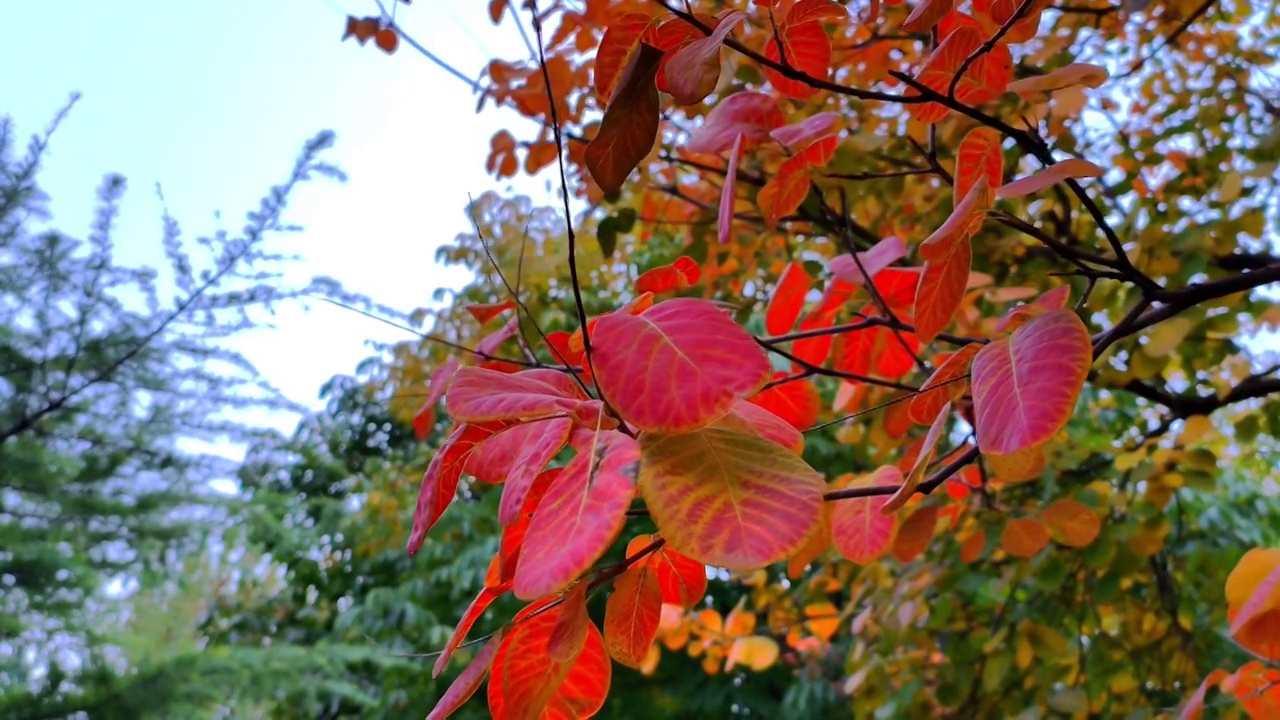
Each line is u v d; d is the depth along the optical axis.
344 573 3.54
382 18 0.95
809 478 0.36
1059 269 1.02
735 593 2.78
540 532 0.35
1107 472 1.16
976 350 0.49
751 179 0.95
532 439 0.39
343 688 2.33
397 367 1.79
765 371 0.36
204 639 3.29
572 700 0.44
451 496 0.43
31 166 2.02
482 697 2.92
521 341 0.63
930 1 0.48
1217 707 0.97
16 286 1.99
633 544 0.47
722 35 0.42
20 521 2.03
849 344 0.78
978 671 1.15
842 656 2.06
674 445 0.37
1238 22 1.31
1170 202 0.99
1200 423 0.91
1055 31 1.05
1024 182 0.47
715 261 1.21
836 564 1.53
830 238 1.12
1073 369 0.40
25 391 1.96
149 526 2.08
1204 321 0.89
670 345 0.37
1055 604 1.25
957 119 0.94
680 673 3.02
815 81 0.48
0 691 1.90
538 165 1.04
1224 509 1.67
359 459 4.02
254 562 3.37
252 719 2.39
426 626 2.79
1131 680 1.19
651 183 1.13
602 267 1.67
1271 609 0.53
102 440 2.08
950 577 1.14
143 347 2.06
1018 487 1.19
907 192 1.08
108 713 1.91
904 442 1.13
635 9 0.76
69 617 2.00
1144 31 1.13
